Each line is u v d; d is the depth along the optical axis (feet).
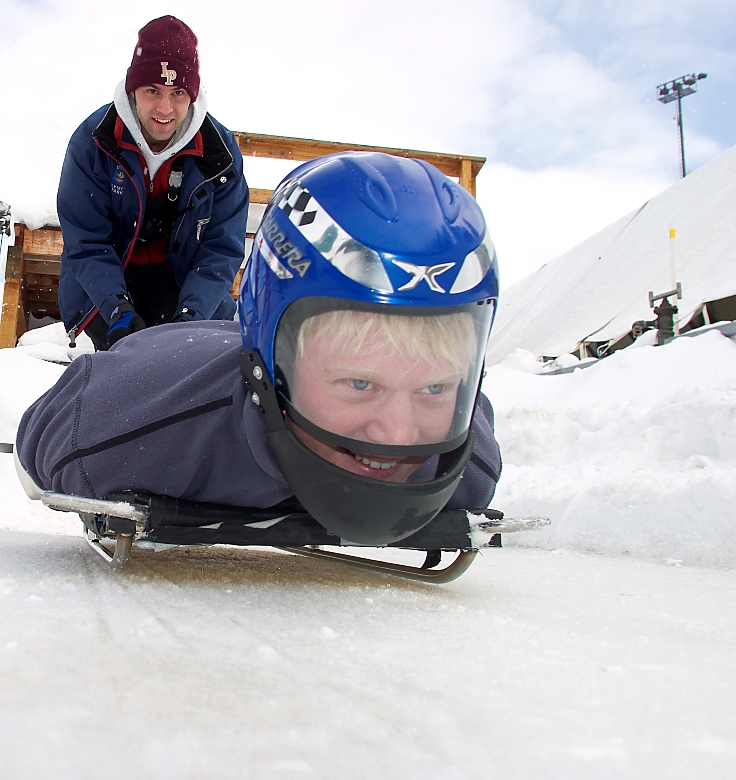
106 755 1.66
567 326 55.16
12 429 13.98
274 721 1.99
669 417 11.91
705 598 5.38
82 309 9.11
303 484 4.07
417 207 3.99
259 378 4.20
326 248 3.90
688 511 8.53
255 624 3.37
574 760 1.87
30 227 22.41
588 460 12.10
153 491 4.59
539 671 2.81
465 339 4.00
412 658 2.90
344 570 5.72
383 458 4.10
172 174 8.64
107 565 5.00
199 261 9.07
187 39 8.09
